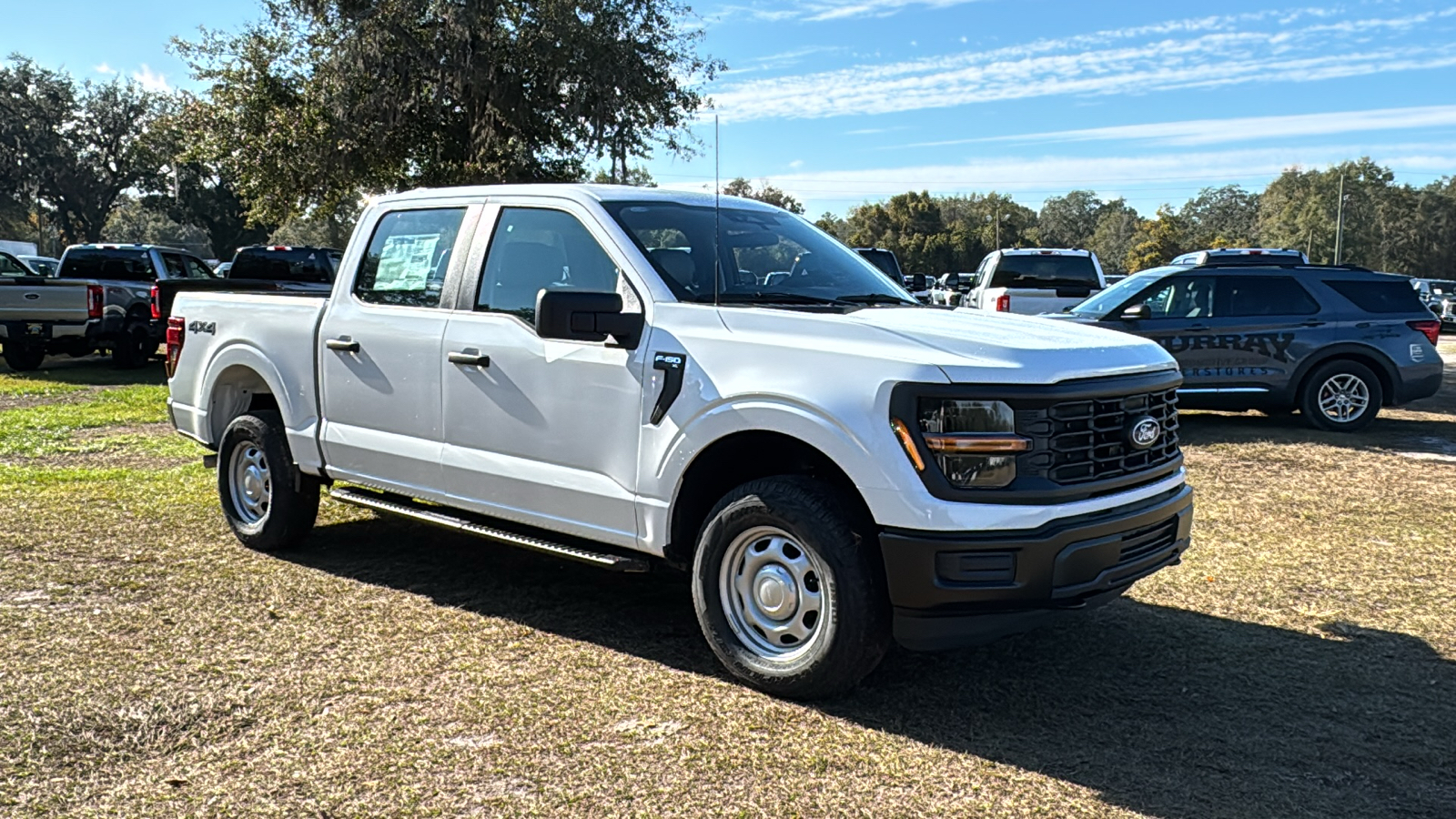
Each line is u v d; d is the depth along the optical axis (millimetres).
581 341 4402
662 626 4801
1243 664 4410
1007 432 3600
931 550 3561
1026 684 4160
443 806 3139
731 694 4008
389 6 22266
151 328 17250
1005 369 3611
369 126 23297
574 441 4426
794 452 4262
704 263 4516
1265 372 10867
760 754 3504
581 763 3420
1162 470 4129
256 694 3928
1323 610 5145
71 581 5277
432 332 4926
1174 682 4211
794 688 3879
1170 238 116062
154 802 3150
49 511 6750
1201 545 6320
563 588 5355
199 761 3412
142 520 6582
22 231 83188
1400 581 5621
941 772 3408
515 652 4422
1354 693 4125
